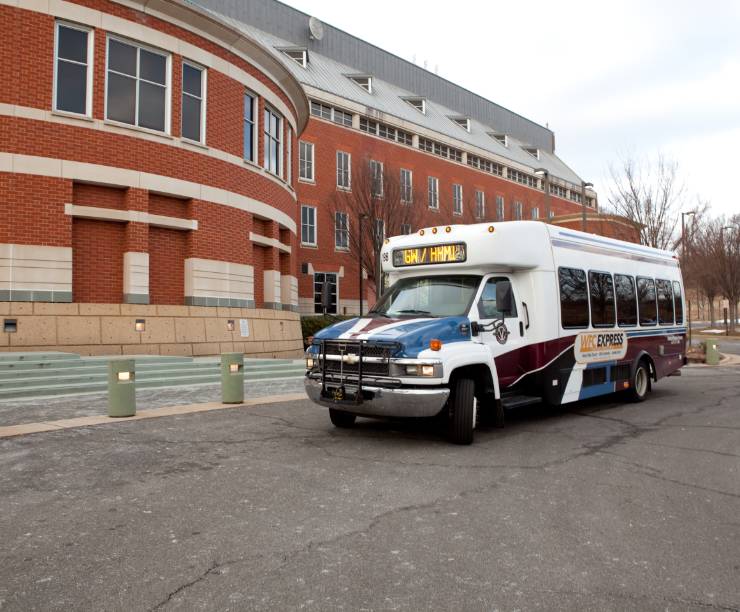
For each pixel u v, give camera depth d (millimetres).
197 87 17844
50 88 14812
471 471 6406
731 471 6512
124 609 3357
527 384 9234
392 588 3631
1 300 13984
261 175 20109
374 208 32344
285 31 42906
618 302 11344
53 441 7625
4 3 14320
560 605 3436
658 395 13219
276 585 3660
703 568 3973
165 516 4902
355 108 38781
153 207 16797
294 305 23469
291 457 6953
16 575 3787
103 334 15250
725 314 43406
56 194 14773
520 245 8898
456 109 58438
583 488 5812
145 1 16266
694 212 29297
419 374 7191
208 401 11203
